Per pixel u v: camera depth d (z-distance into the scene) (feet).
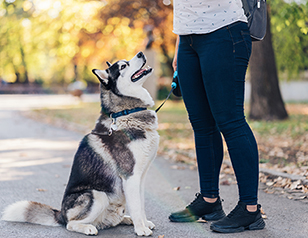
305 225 10.14
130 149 9.68
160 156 24.31
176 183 16.53
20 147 28.14
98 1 49.80
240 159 9.57
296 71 48.88
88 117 51.26
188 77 10.34
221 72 9.41
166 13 49.11
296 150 22.40
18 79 159.94
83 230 9.63
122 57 61.00
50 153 25.26
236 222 9.62
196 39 9.82
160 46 61.82
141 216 9.68
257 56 39.52
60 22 50.49
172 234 9.70
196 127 10.65
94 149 10.00
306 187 14.11
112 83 10.37
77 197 9.79
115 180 9.82
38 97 125.08
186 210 10.91
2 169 19.75
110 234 9.76
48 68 155.53
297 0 29.94
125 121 9.96
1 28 50.90
